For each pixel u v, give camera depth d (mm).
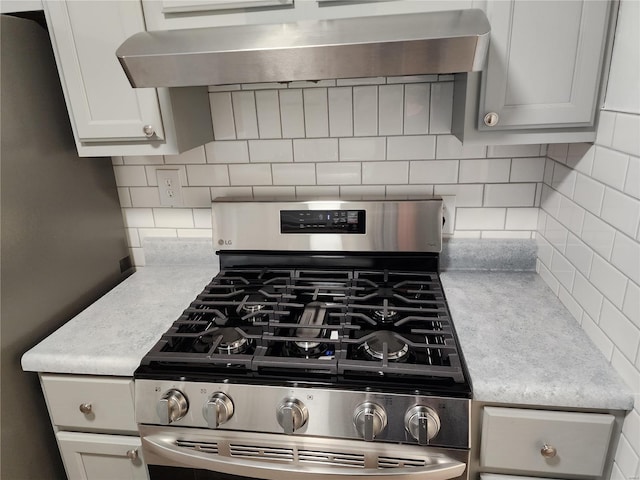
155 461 1109
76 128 1235
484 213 1450
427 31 864
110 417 1135
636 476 867
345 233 1436
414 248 1417
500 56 1003
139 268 1636
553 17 968
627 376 914
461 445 938
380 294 1297
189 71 950
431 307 1234
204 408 980
